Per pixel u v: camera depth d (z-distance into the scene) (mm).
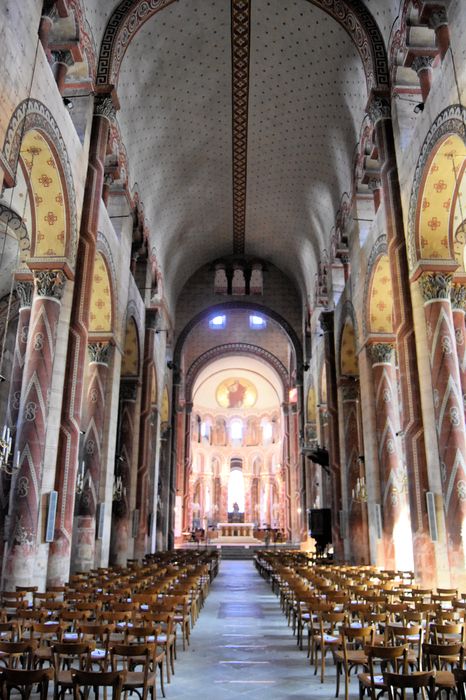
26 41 10094
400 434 16484
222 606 13992
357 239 19141
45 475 11672
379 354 17250
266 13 17625
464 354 13930
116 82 16031
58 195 12547
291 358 39156
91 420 16109
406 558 15453
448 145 11820
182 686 6910
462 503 11297
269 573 19406
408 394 13039
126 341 21203
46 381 11844
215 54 19172
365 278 17906
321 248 27312
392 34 15234
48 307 12273
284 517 41125
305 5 16984
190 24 17609
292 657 8508
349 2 16344
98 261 16406
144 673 5637
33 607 7805
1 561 11828
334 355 22719
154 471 25250
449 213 12836
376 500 16469
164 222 26703
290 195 26750
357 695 6570
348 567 15117
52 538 11398
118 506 19172
